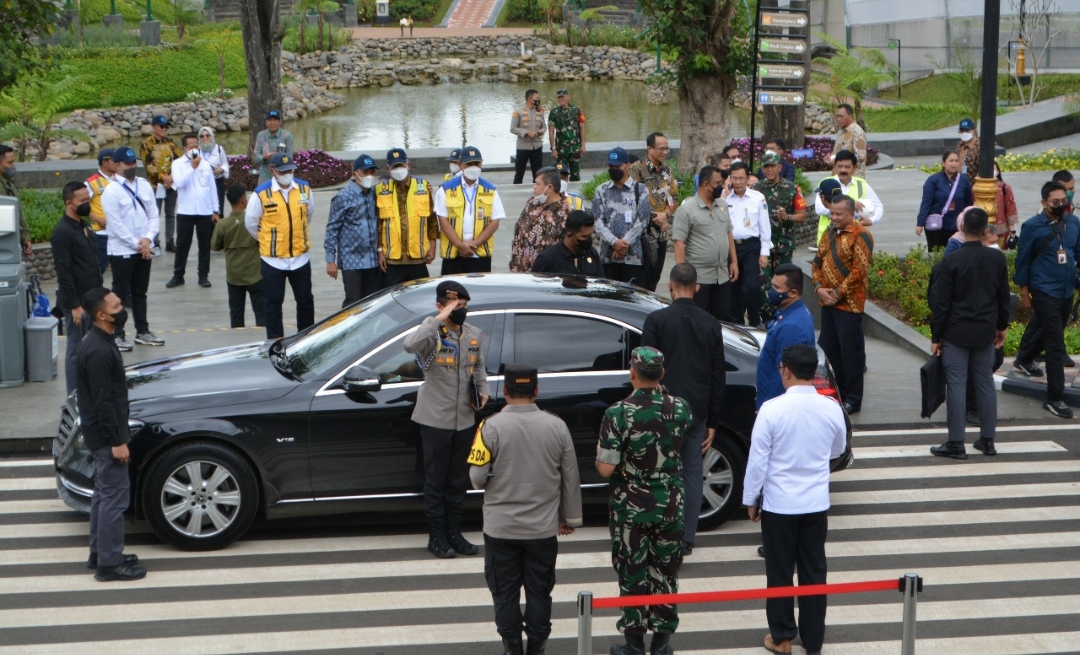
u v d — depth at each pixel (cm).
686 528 1084
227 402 1087
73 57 6081
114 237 1684
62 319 1972
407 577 1046
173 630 942
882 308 1966
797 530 891
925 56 5791
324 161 3434
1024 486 1266
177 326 1925
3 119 4031
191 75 6325
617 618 980
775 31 2195
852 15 6119
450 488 1080
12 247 1545
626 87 7500
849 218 1438
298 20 8144
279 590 1017
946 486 1265
